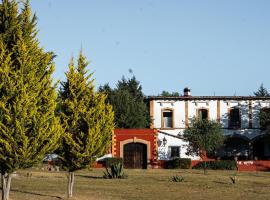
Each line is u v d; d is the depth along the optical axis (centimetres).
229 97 5400
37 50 1830
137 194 2495
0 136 1677
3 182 1775
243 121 5412
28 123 1722
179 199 2327
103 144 2261
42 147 1764
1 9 1816
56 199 2139
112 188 2772
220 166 4791
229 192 2681
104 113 2256
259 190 2809
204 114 5444
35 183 2967
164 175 3838
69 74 2245
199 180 3400
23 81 1744
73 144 2153
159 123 5450
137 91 8531
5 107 1702
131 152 5088
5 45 1767
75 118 2195
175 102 5459
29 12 1850
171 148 5094
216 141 4694
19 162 1705
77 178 3478
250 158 5378
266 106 5419
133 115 5947
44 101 1811
